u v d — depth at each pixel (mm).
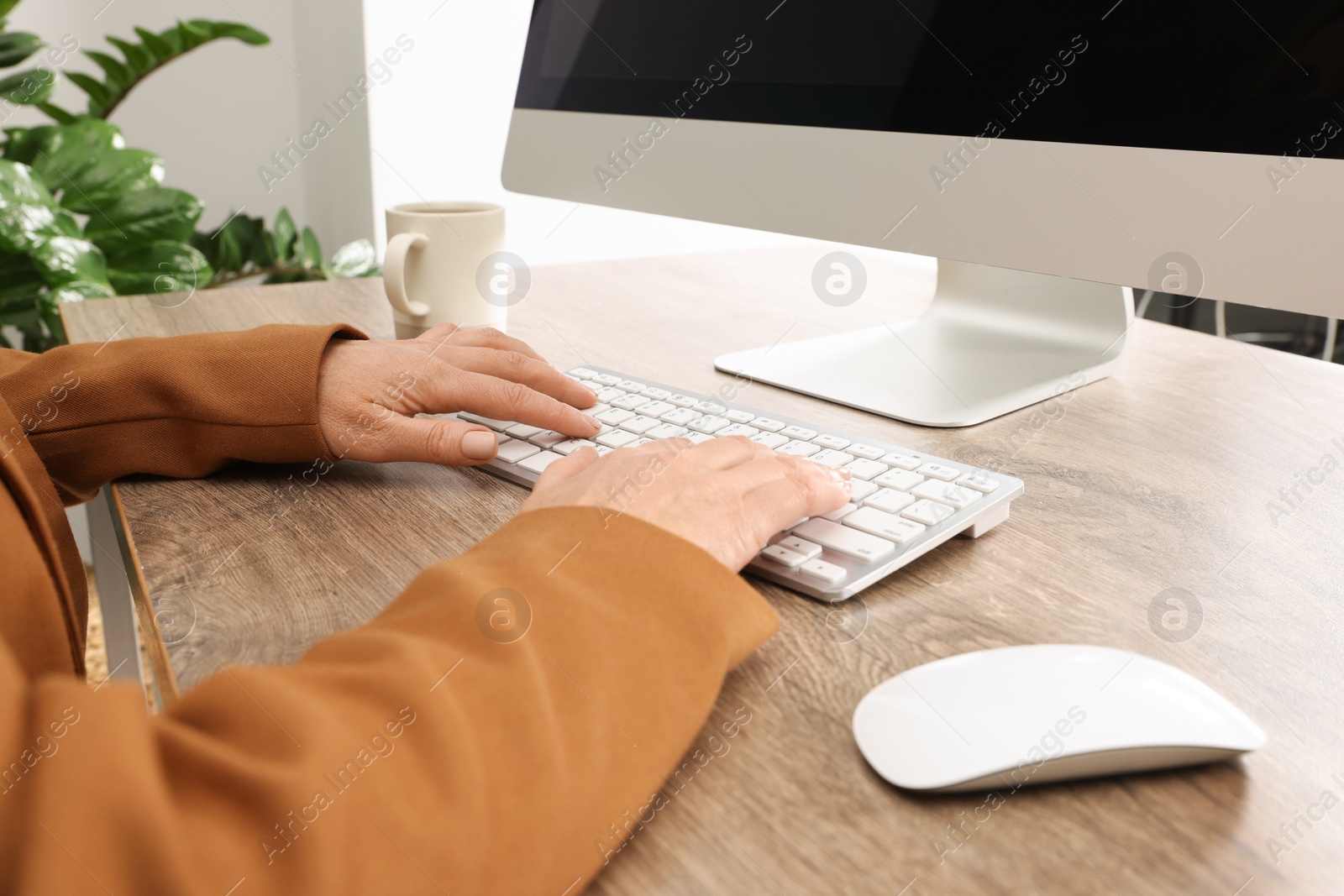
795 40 667
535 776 257
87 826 205
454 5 1974
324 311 930
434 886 230
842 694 339
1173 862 259
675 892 252
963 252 595
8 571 336
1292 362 778
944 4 579
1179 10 482
